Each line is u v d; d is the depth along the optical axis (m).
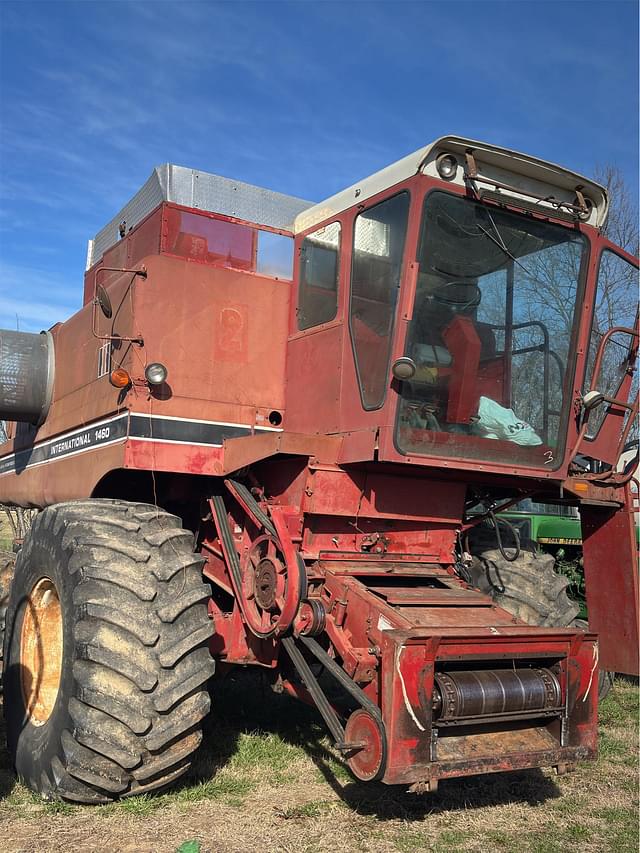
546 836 4.02
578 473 5.48
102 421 5.29
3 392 6.40
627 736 5.86
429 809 4.30
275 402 5.38
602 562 5.46
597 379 5.16
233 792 4.36
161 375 4.79
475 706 3.82
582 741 4.11
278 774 4.68
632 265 5.36
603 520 5.48
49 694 4.55
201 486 5.39
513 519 8.42
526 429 4.87
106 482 5.50
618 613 5.33
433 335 4.57
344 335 4.82
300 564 4.19
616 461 5.41
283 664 4.79
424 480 4.98
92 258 7.12
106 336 5.08
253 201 5.98
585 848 3.89
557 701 4.09
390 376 4.40
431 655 3.73
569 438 5.06
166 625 3.98
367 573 4.66
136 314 4.94
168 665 3.90
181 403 5.01
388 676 3.68
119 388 5.00
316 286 5.22
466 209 4.61
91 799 3.96
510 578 5.36
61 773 3.91
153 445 4.88
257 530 4.89
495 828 4.10
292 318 5.42
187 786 4.36
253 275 5.39
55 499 6.20
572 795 4.66
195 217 5.42
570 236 5.00
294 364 5.32
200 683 3.99
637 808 4.46
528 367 4.89
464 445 4.64
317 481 4.58
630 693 7.17
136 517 4.41
